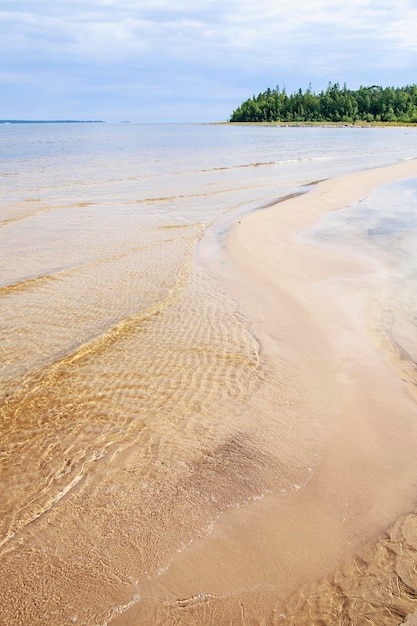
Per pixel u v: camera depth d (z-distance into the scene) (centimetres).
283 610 294
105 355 620
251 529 350
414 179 2389
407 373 564
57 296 831
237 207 1736
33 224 1402
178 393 530
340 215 1554
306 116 15612
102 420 485
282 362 596
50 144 5941
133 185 2255
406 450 432
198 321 728
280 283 882
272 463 418
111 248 1157
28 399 522
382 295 818
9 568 320
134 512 365
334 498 379
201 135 8944
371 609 293
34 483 400
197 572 316
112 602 298
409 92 15050
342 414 485
